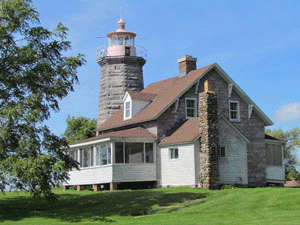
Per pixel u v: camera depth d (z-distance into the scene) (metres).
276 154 42.06
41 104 24.56
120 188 37.28
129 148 36.19
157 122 37.19
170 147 36.00
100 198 29.45
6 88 25.19
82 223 21.64
